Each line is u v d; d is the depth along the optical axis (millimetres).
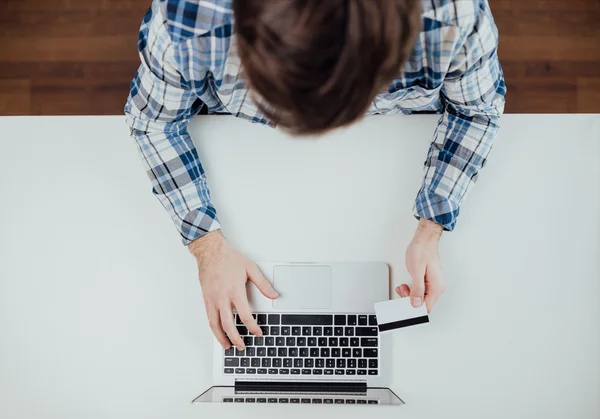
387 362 974
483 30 752
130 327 993
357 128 990
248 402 936
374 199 996
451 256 990
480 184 992
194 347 987
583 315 975
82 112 1635
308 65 494
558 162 983
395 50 521
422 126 989
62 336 993
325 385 969
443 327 978
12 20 1635
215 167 997
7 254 999
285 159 998
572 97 1602
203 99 893
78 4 1626
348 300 983
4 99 1644
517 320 978
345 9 470
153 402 984
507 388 969
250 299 982
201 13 704
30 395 984
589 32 1592
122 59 1627
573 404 965
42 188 998
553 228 984
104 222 1001
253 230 1000
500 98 916
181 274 997
